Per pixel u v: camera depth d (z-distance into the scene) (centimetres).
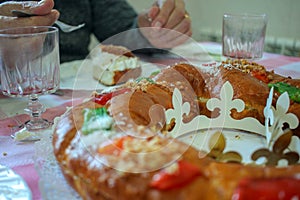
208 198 50
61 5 172
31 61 94
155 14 157
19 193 63
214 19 258
